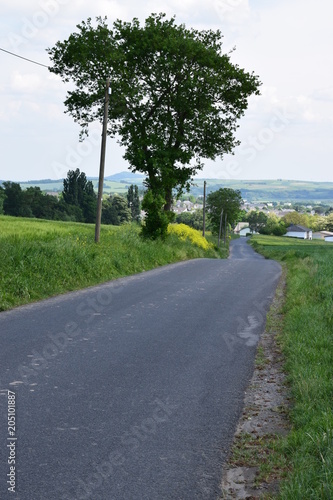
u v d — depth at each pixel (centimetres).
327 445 432
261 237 17512
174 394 623
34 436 477
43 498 373
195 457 455
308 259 2989
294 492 368
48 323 998
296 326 973
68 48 3953
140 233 3253
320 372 650
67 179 11375
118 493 387
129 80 3909
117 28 4053
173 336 943
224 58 4050
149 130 4084
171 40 3844
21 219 5738
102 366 727
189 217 15175
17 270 1372
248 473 431
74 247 1778
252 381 691
